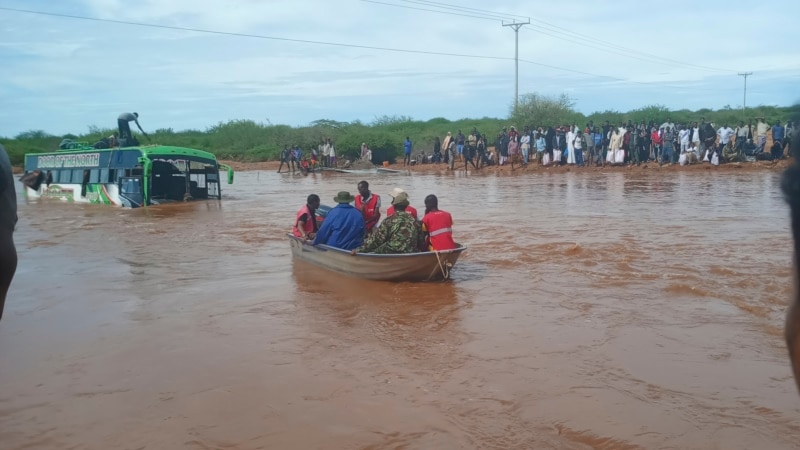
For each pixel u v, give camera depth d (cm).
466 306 943
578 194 2338
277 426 588
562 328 834
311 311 934
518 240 1427
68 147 2944
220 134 6712
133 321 899
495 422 588
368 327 860
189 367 729
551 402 624
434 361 736
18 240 1595
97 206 2388
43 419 609
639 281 1049
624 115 5675
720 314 874
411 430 576
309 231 1262
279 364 734
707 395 631
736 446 537
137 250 1436
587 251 1280
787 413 591
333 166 4394
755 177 2739
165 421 601
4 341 824
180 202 2433
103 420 605
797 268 199
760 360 716
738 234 1444
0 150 525
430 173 3800
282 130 6234
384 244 1084
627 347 762
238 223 1838
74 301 1008
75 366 738
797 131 184
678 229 1523
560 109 4834
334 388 667
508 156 3809
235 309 948
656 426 572
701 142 3244
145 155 2277
